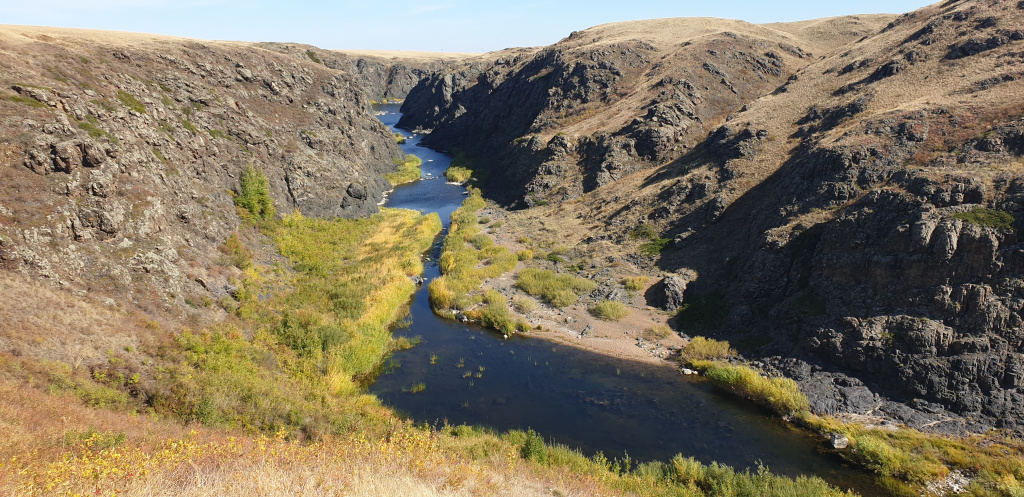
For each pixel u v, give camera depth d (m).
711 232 43.66
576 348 33.19
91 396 18.00
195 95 47.22
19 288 21.62
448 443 19.97
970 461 20.89
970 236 25.77
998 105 35.06
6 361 17.69
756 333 32.12
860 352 26.66
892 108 42.38
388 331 34.47
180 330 25.97
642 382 29.19
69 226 25.69
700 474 19.91
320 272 40.25
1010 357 23.41
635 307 37.78
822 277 31.41
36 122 27.84
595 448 23.17
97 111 33.41
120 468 10.86
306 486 10.99
